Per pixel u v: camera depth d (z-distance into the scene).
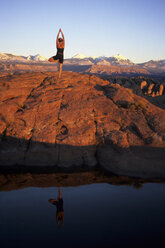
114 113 10.37
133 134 9.46
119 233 4.87
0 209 5.77
